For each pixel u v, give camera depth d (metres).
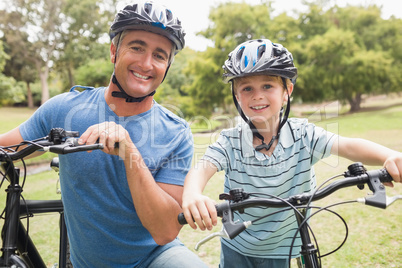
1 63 28.25
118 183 1.64
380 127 11.23
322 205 4.44
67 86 33.81
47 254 3.34
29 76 33.09
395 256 3.03
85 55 30.66
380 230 3.57
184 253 1.64
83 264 1.75
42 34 30.94
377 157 1.52
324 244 3.38
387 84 24.53
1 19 30.05
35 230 4.05
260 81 1.81
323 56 21.72
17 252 1.78
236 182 1.91
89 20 30.66
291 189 1.90
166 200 1.62
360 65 21.88
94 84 23.92
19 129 1.78
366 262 2.97
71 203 1.68
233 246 2.04
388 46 25.34
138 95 1.67
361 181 1.29
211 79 20.33
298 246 1.99
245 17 20.72
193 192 1.48
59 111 1.74
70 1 30.17
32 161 8.59
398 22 25.20
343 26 25.56
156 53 1.67
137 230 1.69
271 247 1.96
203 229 1.34
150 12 1.62
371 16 25.17
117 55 1.68
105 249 1.67
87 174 1.62
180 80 25.44
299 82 20.89
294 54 21.83
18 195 1.53
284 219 1.86
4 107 31.09
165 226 1.63
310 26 23.97
